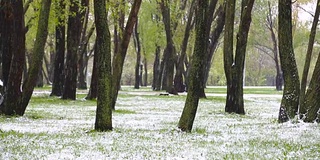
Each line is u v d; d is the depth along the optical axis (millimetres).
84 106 24344
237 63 21125
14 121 15195
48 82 69000
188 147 9539
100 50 12586
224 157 8180
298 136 11438
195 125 15203
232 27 21000
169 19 38250
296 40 52156
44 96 32469
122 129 13234
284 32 15078
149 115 20047
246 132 12672
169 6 37781
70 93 29328
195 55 12609
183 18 42594
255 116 20297
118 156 8305
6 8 16719
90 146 9539
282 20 15078
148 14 49844
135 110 23188
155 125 14938
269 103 32656
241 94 21391
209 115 20297
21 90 17031
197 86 12695
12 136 10953
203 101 32406
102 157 8180
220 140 10812
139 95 39938
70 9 26984
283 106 15438
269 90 61500
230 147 9562
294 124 14305
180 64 40938
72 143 9961
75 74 29438
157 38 49188
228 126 14773
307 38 51219
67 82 29312
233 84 21359
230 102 21516
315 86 14609
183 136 11578
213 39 36938
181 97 36969
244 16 20516
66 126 14078
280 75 60719
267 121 17125
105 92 12711
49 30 32656
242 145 9859
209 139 11000
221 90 58750
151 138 11070
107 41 12562
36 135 11297
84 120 16594
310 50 17844
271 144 9992
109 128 12797
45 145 9609
